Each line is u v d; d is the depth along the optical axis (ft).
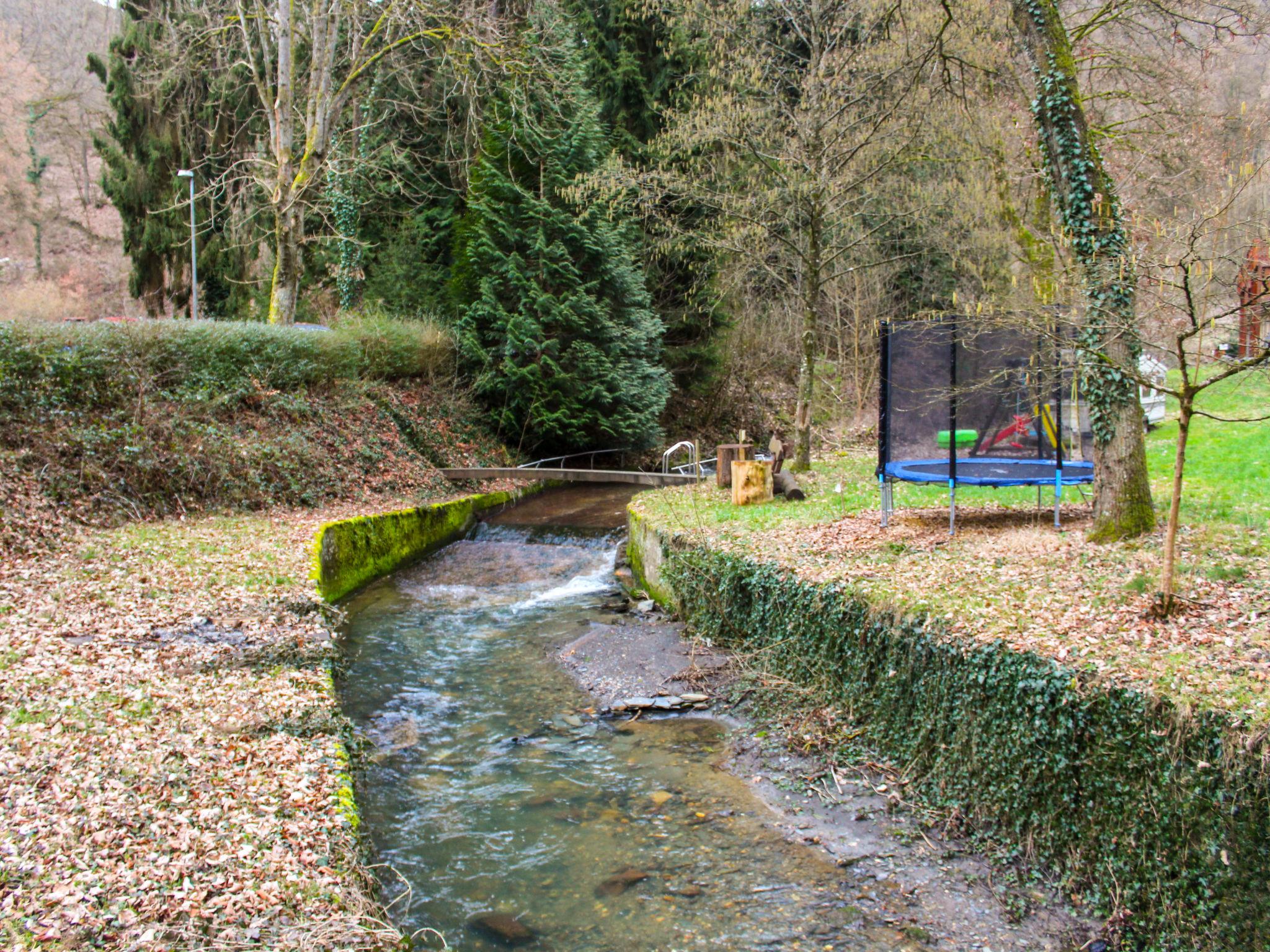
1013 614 21.58
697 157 66.54
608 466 84.94
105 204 145.38
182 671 22.95
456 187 84.89
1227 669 16.83
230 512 44.04
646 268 85.92
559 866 18.44
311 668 24.61
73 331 44.21
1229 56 46.32
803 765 22.95
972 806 19.43
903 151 47.47
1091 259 25.58
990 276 67.21
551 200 74.33
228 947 12.37
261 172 78.79
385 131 82.64
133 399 45.34
